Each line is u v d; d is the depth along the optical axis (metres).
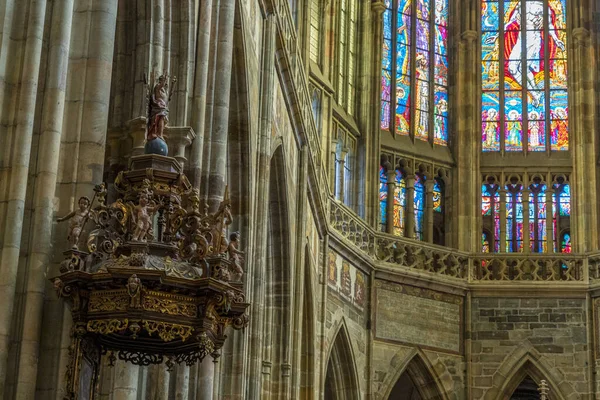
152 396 18.22
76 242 13.05
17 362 13.30
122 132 18.11
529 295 43.09
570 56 46.16
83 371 14.29
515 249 44.84
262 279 26.48
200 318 13.13
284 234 31.36
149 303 12.89
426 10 46.78
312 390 35.44
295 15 36.03
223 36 21.28
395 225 43.69
